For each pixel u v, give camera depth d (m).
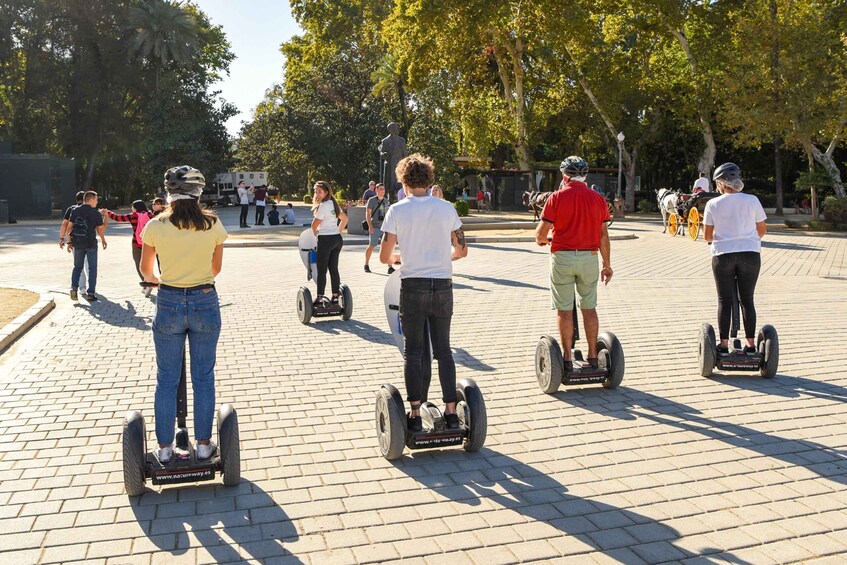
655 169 51.88
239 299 12.13
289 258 18.81
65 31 50.44
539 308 11.33
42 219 39.94
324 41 51.50
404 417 5.09
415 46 38.31
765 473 4.93
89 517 4.30
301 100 49.72
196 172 4.46
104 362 8.00
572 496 4.58
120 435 5.71
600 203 6.58
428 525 4.20
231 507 4.44
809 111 29.92
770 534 4.09
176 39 53.34
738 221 7.04
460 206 34.66
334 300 10.23
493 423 5.95
